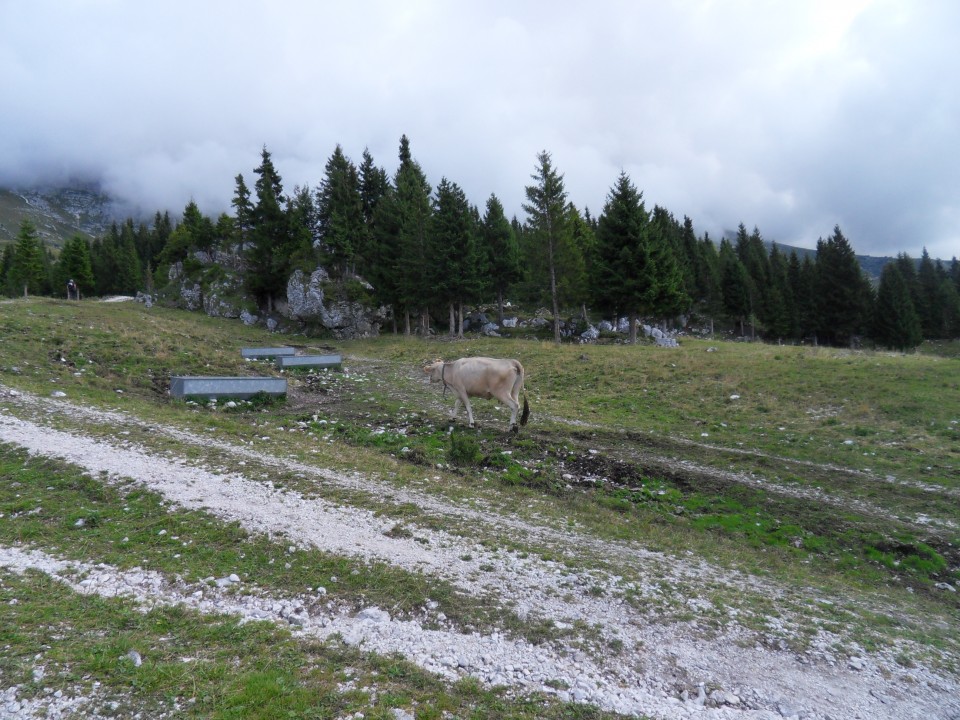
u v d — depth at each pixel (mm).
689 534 10891
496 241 58562
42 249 98062
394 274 54562
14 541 8531
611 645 6594
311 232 66750
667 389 25297
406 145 72062
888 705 5855
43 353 23594
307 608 7117
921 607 8438
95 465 11859
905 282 80750
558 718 5246
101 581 7430
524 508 11406
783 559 10016
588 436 17953
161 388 22234
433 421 18859
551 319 59031
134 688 5230
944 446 15953
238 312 60625
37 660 5527
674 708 5551
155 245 122562
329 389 25703
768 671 6289
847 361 26047
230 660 5805
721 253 91875
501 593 7691
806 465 15234
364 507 10625
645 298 43938
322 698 5230
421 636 6559
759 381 24469
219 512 9867
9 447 12766
